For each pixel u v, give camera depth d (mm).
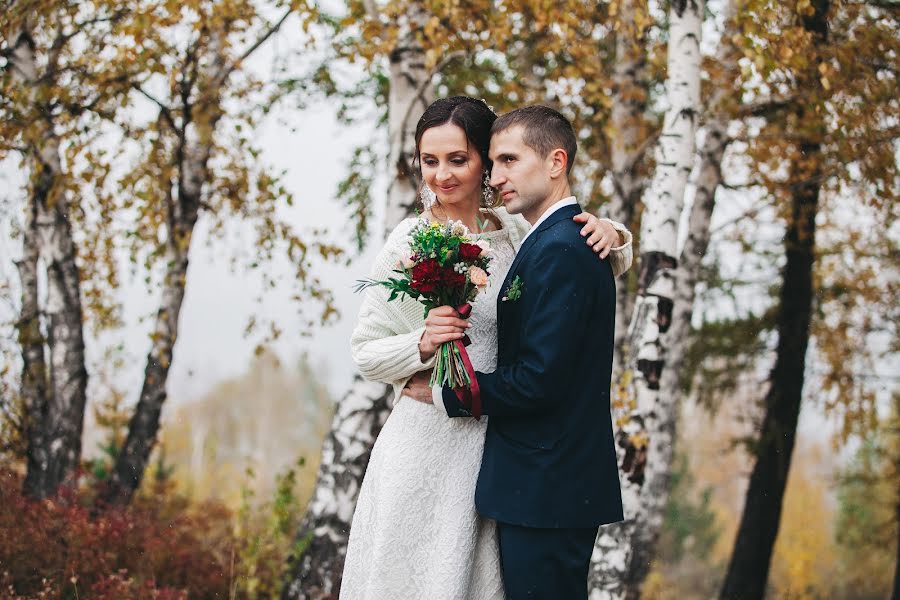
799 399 9461
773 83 7336
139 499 8562
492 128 2799
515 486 2645
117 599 5621
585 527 2654
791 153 8344
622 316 8750
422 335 2738
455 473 2789
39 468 7180
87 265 7738
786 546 18469
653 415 5637
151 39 6738
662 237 5715
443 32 6113
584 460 2672
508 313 2732
